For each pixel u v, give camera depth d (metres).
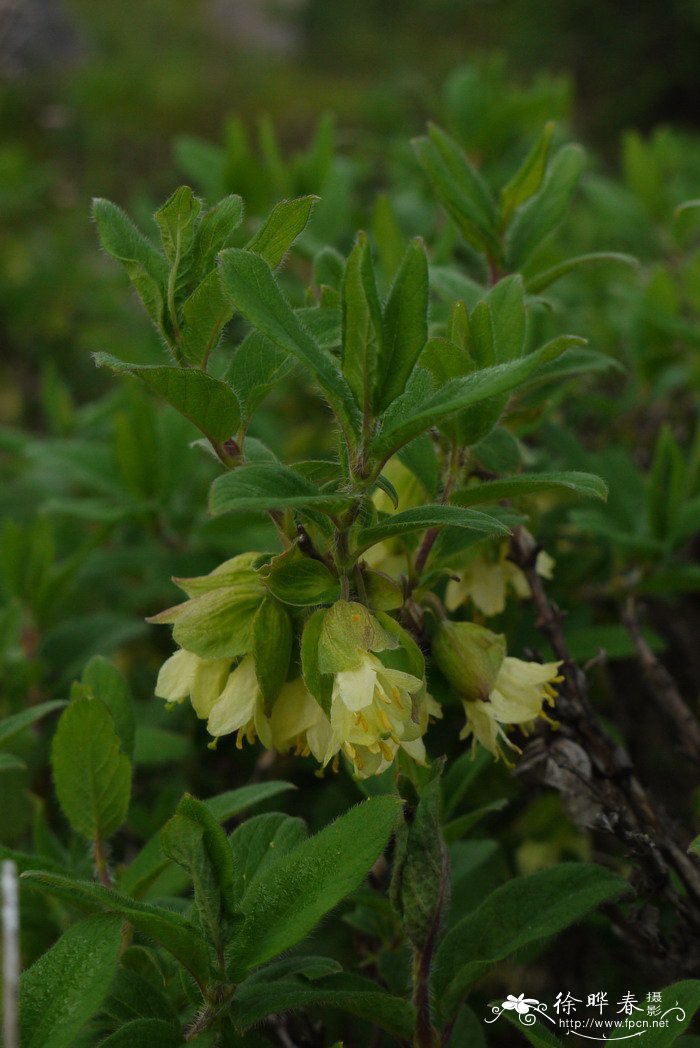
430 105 0.93
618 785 0.44
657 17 3.36
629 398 0.68
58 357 1.40
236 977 0.36
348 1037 0.48
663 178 0.86
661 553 0.54
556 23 3.59
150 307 0.38
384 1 5.07
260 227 0.37
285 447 0.76
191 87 3.81
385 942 0.44
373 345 0.35
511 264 0.49
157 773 0.60
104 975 0.35
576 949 0.53
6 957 0.32
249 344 0.38
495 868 0.50
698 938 0.43
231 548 0.62
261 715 0.37
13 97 2.95
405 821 0.37
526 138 0.85
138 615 0.72
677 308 0.66
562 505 0.57
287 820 0.40
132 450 0.62
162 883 0.43
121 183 2.76
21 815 0.52
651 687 0.54
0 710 0.57
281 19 5.19
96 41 4.19
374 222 0.59
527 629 0.52
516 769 0.45
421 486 0.42
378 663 0.36
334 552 0.37
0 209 1.62
